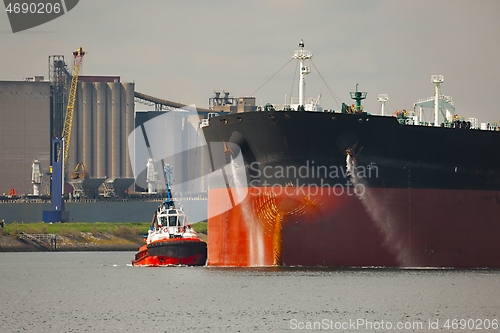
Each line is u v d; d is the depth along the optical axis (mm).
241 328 172875
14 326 181125
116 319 185625
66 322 184250
